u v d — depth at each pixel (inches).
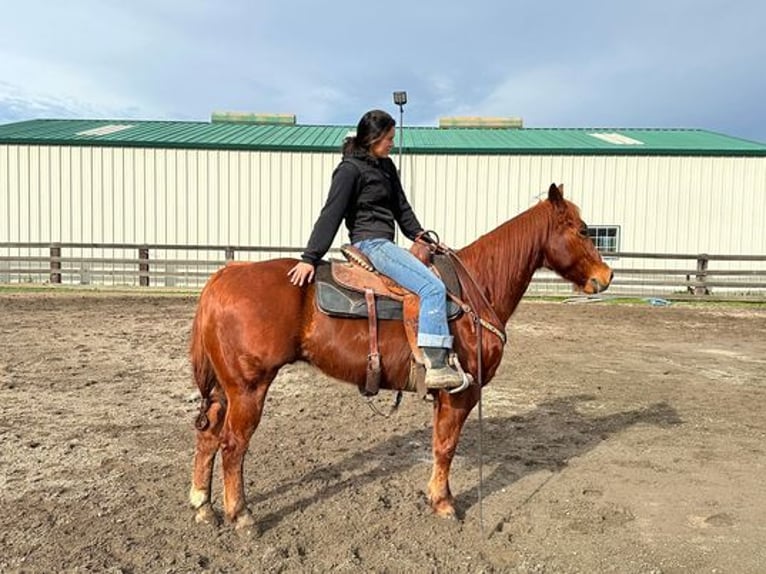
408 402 257.3
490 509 157.8
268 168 742.5
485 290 153.4
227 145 733.9
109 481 167.9
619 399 266.1
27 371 291.3
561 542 141.3
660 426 229.5
